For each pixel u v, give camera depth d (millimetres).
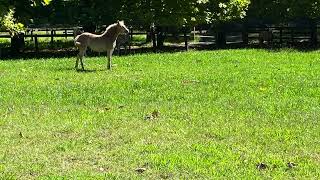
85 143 9781
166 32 36844
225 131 10508
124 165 8508
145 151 9258
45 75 18312
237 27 37844
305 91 14766
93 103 13398
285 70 19234
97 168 8391
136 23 29984
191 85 15883
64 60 23672
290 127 10812
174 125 11047
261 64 21234
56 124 11234
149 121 11445
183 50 30328
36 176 8031
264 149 9344
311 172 8109
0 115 12141
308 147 9414
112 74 18547
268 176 7922
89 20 29547
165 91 14859
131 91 14898
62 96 14258
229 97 13984
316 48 30219
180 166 8383
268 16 36844
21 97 14148
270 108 12570
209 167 8328
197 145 9516
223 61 22406
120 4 29672
